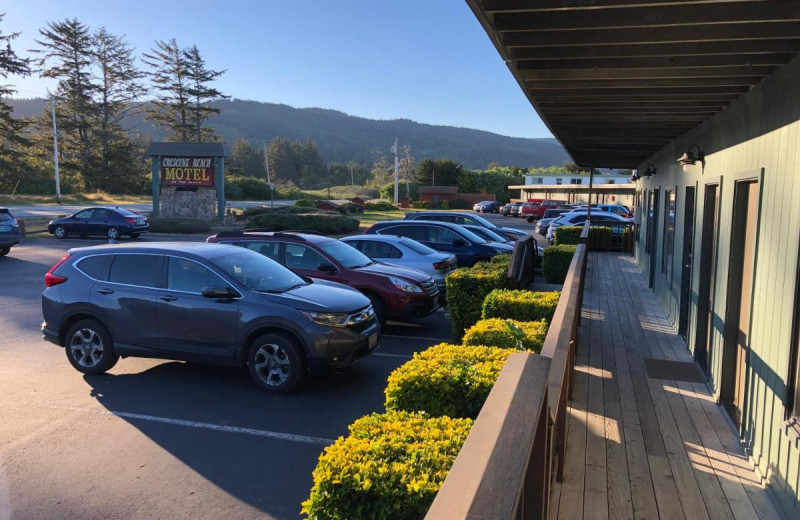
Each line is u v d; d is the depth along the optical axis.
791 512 3.28
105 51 65.06
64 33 61.41
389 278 8.82
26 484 4.23
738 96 5.13
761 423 3.99
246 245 9.33
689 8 3.25
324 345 6.11
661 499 3.60
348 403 5.97
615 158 13.40
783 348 3.63
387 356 7.76
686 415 5.02
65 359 7.45
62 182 59.38
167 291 6.52
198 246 7.07
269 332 6.27
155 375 6.84
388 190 81.50
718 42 3.73
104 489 4.17
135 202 52.81
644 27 3.40
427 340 8.62
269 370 6.25
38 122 61.56
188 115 72.06
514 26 3.54
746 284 4.95
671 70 4.37
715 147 6.12
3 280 13.95
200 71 70.81
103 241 24.05
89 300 6.66
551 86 5.05
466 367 3.67
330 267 8.89
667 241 9.62
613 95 5.33
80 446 4.89
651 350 7.16
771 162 4.11
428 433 2.85
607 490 3.69
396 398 3.62
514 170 95.94
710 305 5.98
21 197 46.66
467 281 7.98
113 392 6.23
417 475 2.47
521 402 1.93
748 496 3.67
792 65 3.70
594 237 20.05
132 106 76.31
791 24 3.32
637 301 10.55
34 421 5.42
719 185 5.80
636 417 4.96
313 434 5.18
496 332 4.77
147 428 5.28
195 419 5.50
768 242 4.09
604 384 5.84
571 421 4.85
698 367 6.43
